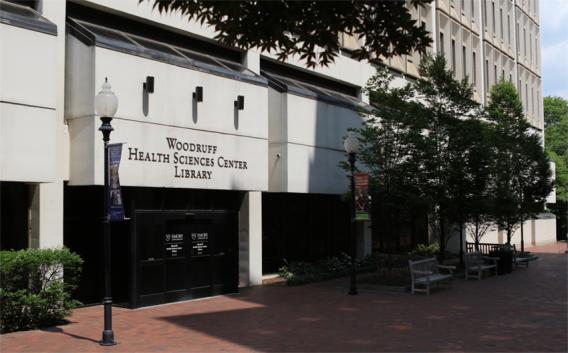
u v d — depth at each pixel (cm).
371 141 1750
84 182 1226
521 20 4356
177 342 943
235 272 1540
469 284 1797
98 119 1223
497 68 3781
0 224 1166
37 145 1105
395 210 1731
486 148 1992
